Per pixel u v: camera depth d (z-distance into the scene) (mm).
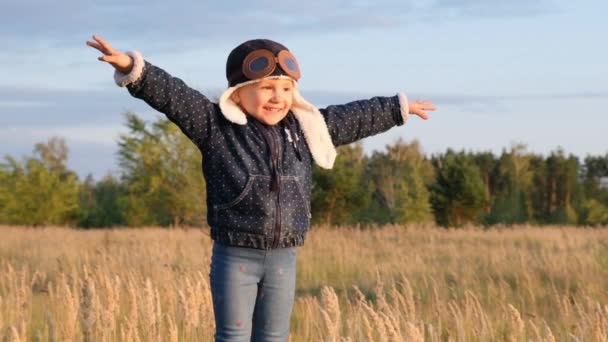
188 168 28734
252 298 3227
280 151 3258
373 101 3645
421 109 3717
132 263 11641
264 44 3295
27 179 44625
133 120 30125
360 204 39406
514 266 11531
